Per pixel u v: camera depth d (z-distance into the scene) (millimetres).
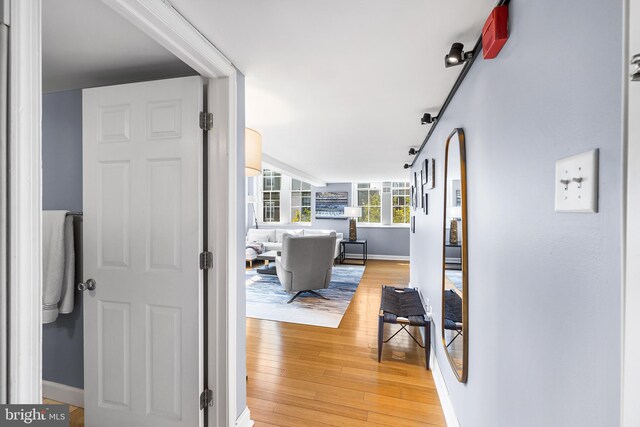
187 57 1282
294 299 4141
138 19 1020
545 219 748
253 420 1726
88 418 1592
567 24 655
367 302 4020
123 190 1540
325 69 1577
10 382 601
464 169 1477
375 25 1199
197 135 1447
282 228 8227
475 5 1077
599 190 556
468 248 1431
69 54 1416
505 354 991
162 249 1489
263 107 2172
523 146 864
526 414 849
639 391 457
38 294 642
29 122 630
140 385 1519
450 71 1594
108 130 1558
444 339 1864
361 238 7824
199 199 1448
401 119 2436
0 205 591
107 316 1565
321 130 2801
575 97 628
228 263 1471
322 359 2447
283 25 1195
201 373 1462
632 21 460
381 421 1724
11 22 607
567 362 660
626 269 475
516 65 910
